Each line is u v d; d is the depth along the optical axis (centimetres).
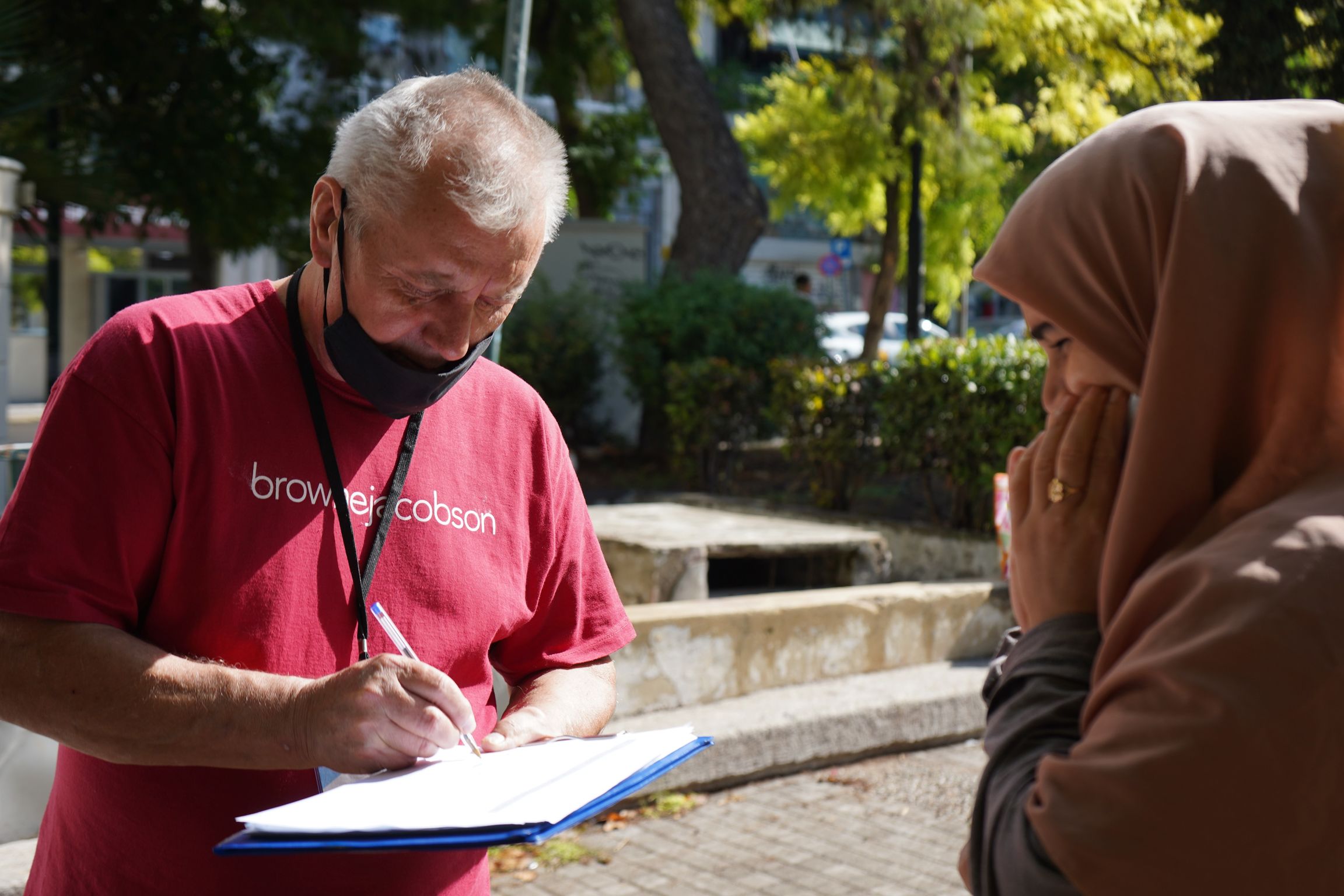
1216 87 672
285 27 1274
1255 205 119
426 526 180
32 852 326
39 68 1002
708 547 574
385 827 133
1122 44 905
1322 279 118
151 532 164
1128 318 129
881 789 461
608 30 1535
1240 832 104
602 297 1276
